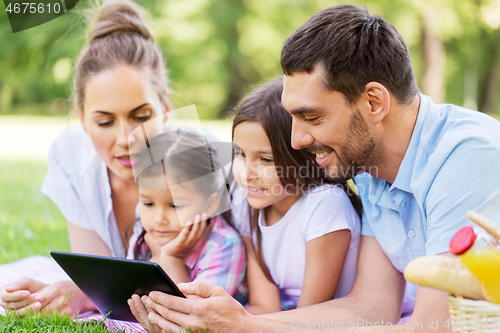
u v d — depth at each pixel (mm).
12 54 10680
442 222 1201
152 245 1851
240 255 1733
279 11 10602
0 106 11547
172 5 10188
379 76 1299
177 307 1284
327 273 1591
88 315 1716
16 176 5312
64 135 2160
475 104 11102
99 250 2178
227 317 1276
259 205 1667
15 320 1574
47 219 3416
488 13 9578
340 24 1308
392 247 1513
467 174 1189
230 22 10617
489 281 916
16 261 2322
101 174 2072
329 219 1584
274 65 10773
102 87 1973
